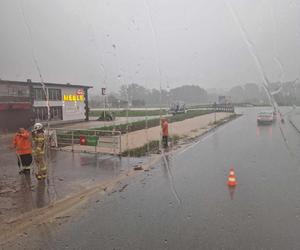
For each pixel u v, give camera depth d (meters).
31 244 5.05
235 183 8.55
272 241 4.97
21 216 6.17
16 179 9.02
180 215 6.22
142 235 5.33
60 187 8.20
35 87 26.27
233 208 6.55
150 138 19.17
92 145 13.59
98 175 9.55
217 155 13.64
